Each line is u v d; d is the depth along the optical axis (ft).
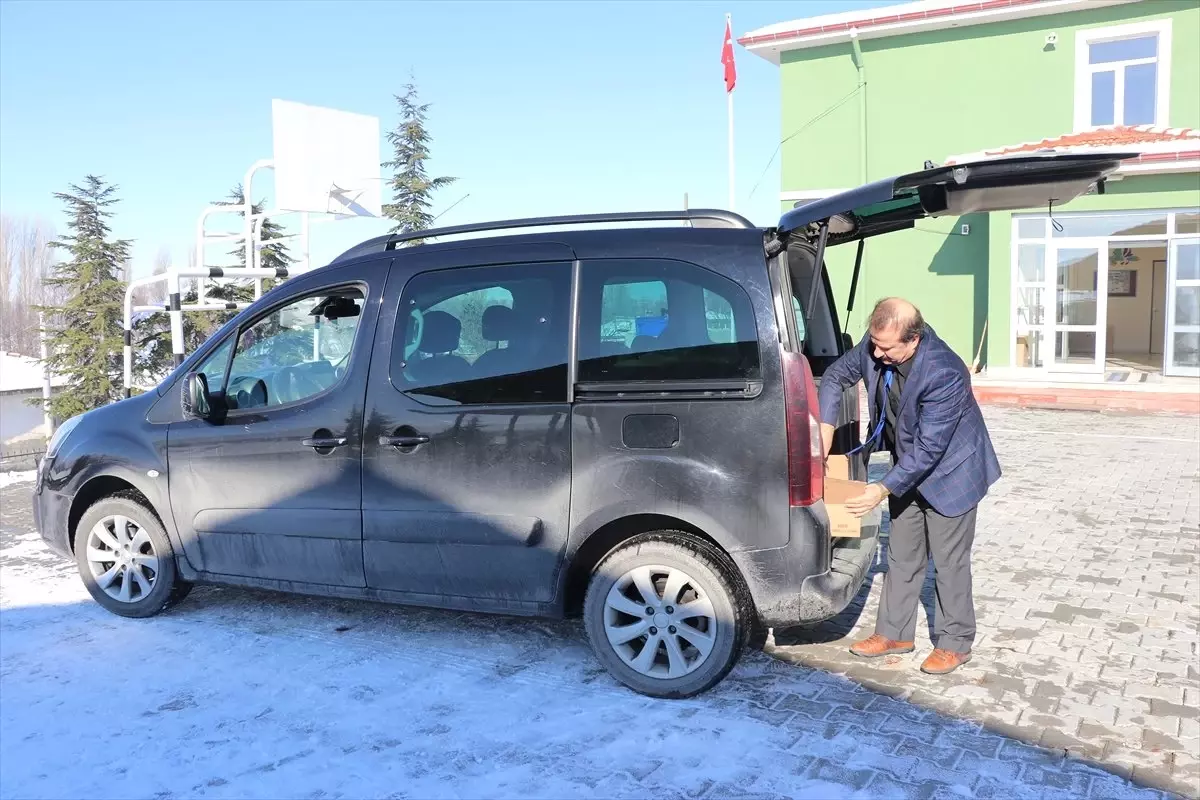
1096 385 47.19
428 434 13.58
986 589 17.76
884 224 15.17
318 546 14.58
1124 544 20.83
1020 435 37.65
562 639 15.28
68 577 19.54
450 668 14.15
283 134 34.14
